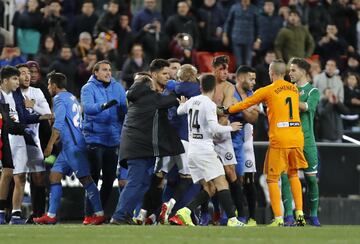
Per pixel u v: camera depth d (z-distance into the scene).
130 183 41.00
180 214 40.62
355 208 54.75
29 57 64.25
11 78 44.56
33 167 45.88
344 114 59.44
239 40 66.44
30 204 52.06
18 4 67.69
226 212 40.28
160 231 35.09
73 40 65.50
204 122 40.12
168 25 65.06
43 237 32.22
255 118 44.31
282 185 43.31
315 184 43.38
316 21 71.56
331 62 61.91
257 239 31.36
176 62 46.19
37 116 45.28
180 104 41.59
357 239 31.88
